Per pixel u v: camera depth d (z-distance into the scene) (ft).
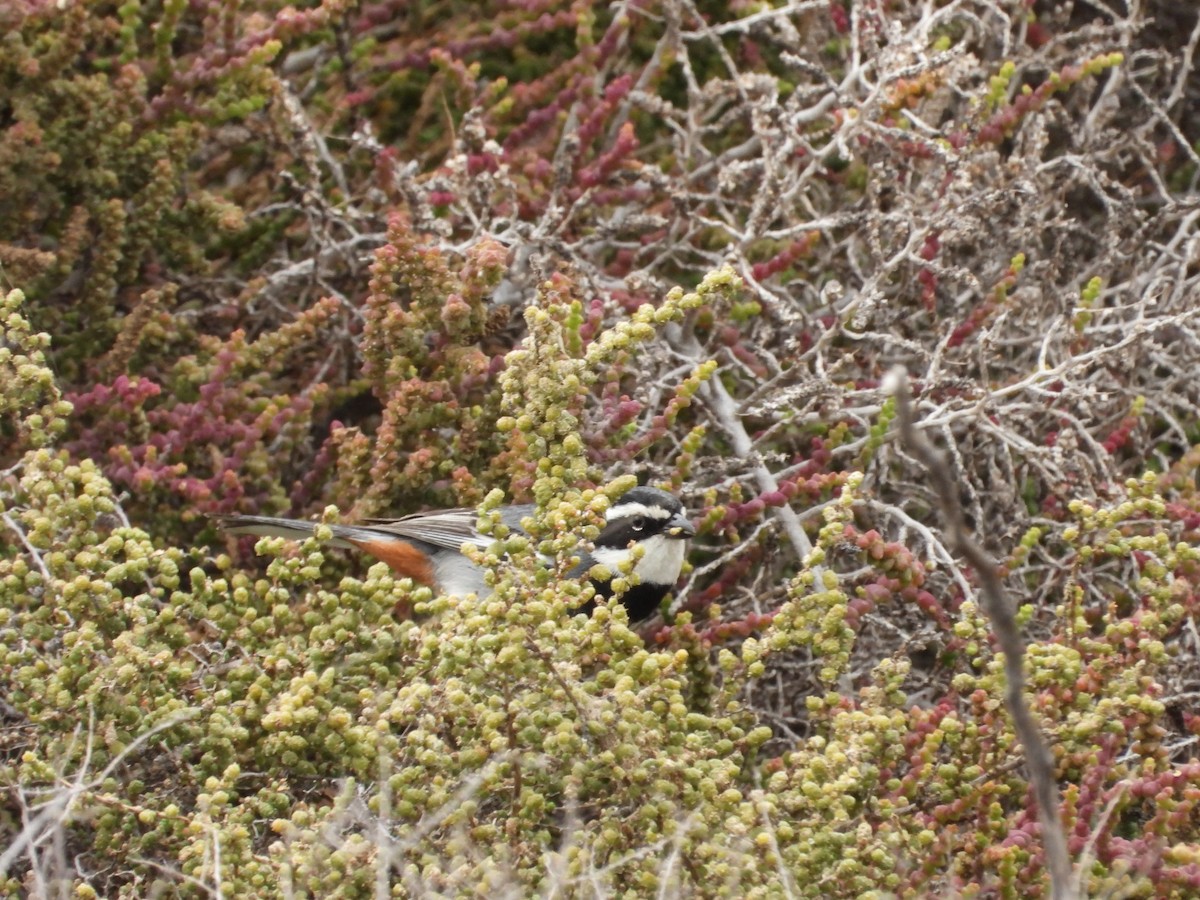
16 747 27.53
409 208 42.01
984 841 25.79
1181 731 31.83
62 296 41.88
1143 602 30.94
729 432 37.42
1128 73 44.83
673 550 35.83
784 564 37.83
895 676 27.17
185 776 26.35
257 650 27.53
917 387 37.01
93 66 43.24
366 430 42.75
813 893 24.49
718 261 41.68
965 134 41.52
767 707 35.63
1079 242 47.26
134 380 38.65
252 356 38.58
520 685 25.22
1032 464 37.40
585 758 24.93
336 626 27.17
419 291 37.19
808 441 40.88
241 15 45.44
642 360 37.19
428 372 38.09
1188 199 43.16
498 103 47.67
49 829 24.22
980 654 27.78
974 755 26.53
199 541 37.35
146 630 26.81
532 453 28.19
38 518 27.22
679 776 24.76
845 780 24.88
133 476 36.24
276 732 25.95
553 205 40.04
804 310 42.39
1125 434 38.24
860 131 40.27
